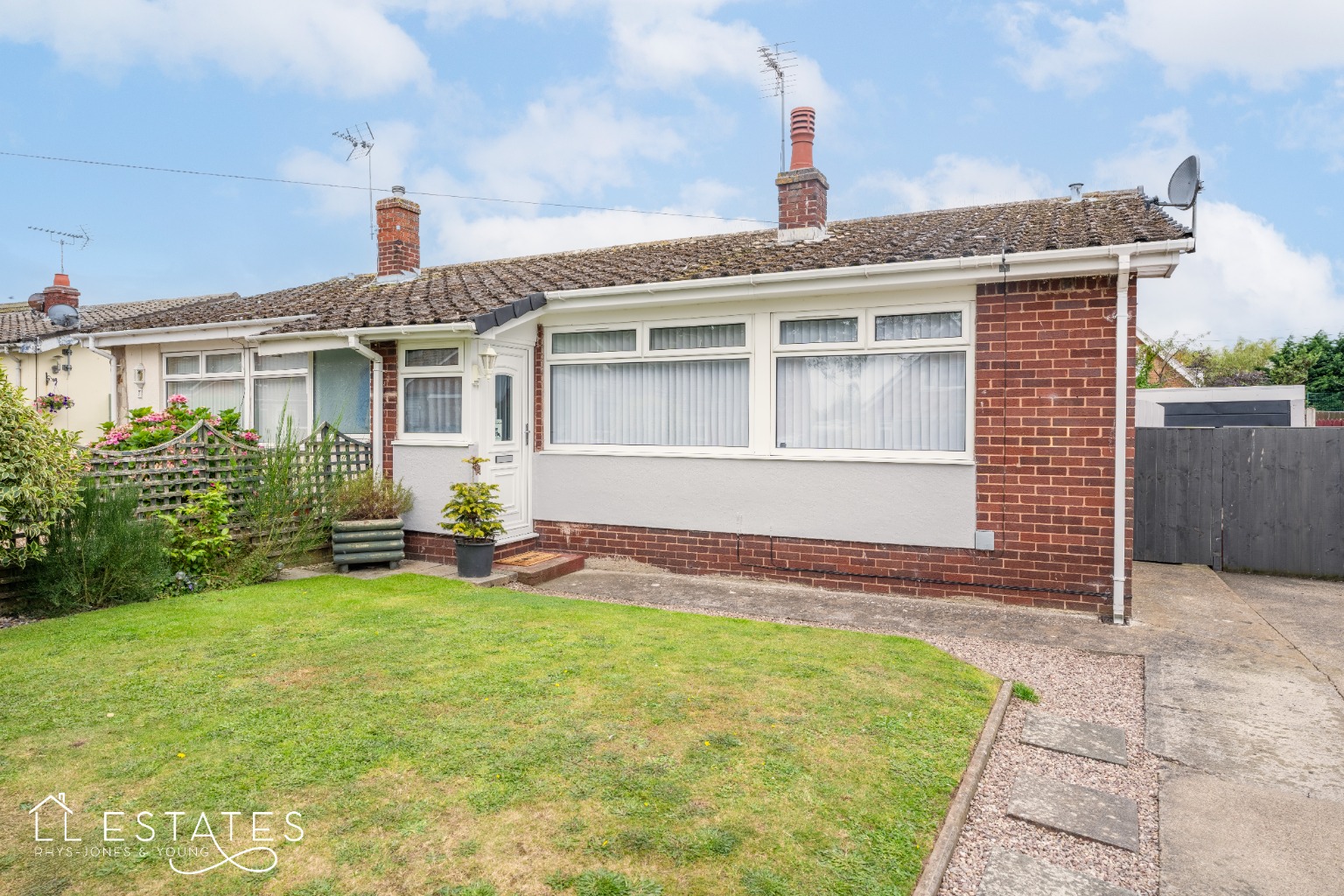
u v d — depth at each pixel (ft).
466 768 12.61
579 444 33.50
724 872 10.00
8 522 20.76
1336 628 23.90
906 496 27.12
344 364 36.70
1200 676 19.03
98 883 9.59
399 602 24.29
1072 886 10.52
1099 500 24.72
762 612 24.98
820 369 28.99
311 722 14.40
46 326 61.16
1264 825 12.30
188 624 21.21
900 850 10.75
